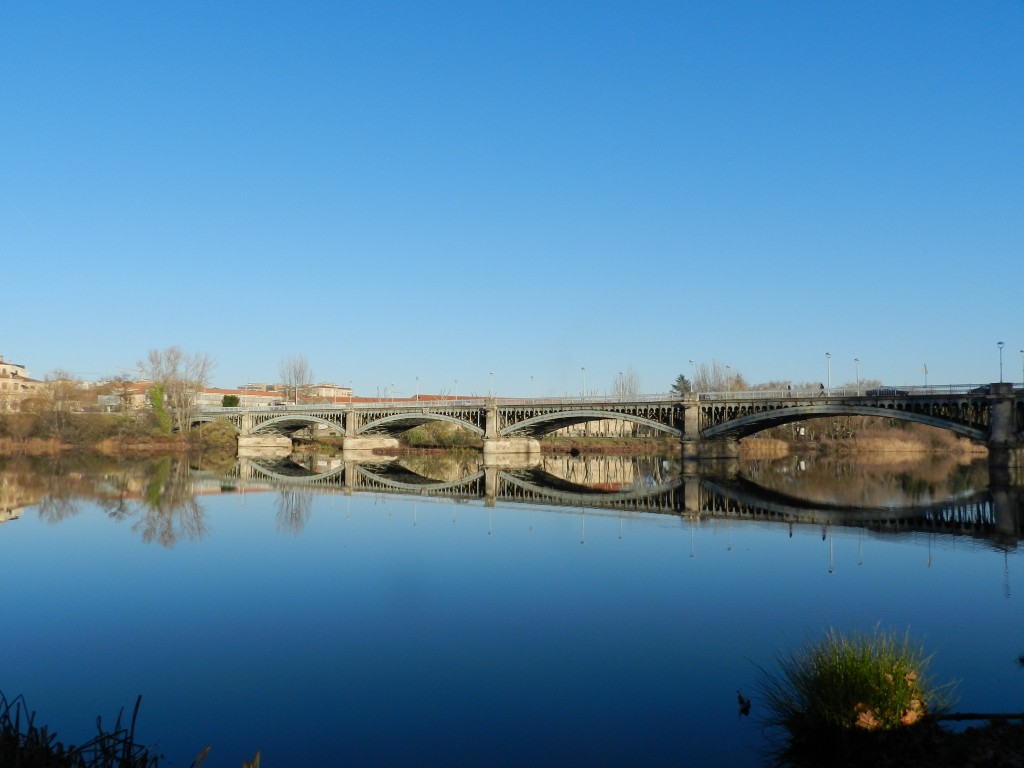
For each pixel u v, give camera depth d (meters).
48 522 43.62
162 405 130.25
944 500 57.28
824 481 76.88
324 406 132.12
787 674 13.92
